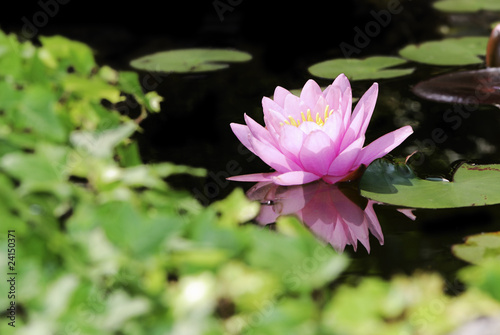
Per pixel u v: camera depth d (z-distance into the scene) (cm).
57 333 83
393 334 80
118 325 82
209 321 81
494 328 89
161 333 81
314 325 81
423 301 91
